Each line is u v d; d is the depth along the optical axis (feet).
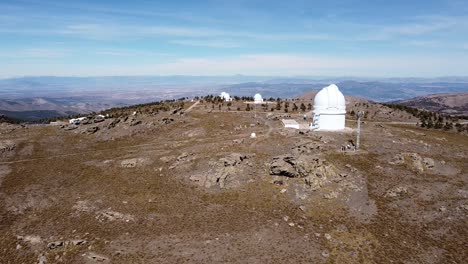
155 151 325.21
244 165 259.60
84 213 222.48
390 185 235.40
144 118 450.71
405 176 247.70
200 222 202.69
